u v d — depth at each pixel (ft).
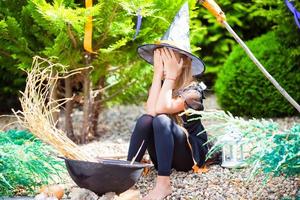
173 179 13.53
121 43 15.30
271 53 21.97
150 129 12.97
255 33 27.40
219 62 27.53
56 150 12.62
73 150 11.64
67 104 18.06
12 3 17.19
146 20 16.67
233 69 22.34
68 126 18.16
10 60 18.07
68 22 14.88
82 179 11.46
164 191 12.42
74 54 16.28
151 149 13.52
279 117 22.04
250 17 26.68
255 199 12.25
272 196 12.30
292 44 21.84
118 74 18.62
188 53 13.07
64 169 13.38
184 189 12.98
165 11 16.53
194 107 13.33
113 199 11.67
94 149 16.74
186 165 13.83
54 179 13.70
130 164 11.67
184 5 13.60
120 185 11.53
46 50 15.98
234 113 22.53
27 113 11.68
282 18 21.48
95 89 18.69
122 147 16.99
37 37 16.79
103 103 19.22
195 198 12.48
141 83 18.79
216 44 27.20
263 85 21.80
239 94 22.15
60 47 15.69
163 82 13.56
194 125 13.74
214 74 27.91
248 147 15.15
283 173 12.03
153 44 13.33
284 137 11.32
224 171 13.83
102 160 12.24
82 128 18.04
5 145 12.10
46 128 11.63
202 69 13.67
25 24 16.90
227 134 11.45
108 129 20.30
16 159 12.00
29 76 11.83
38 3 14.60
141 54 13.99
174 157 13.56
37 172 12.23
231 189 12.85
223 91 22.53
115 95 18.72
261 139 11.32
